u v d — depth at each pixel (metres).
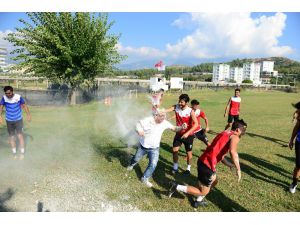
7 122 6.46
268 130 11.57
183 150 7.72
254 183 5.56
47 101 22.55
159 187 5.25
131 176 5.71
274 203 4.79
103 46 20.50
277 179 5.81
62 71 20.20
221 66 148.62
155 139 5.03
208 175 4.26
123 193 4.98
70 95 21.47
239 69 150.50
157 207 4.55
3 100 6.37
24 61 19.20
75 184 5.28
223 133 4.34
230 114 10.14
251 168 6.43
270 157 7.38
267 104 24.66
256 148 8.33
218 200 4.82
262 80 128.75
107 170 6.00
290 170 6.39
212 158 4.25
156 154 5.09
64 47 18.52
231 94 35.00
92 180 5.47
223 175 5.93
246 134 10.56
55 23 19.39
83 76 20.72
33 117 13.56
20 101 6.54
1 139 8.45
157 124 5.05
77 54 19.34
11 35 19.12
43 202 4.59
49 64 19.53
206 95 32.69
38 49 19.00
